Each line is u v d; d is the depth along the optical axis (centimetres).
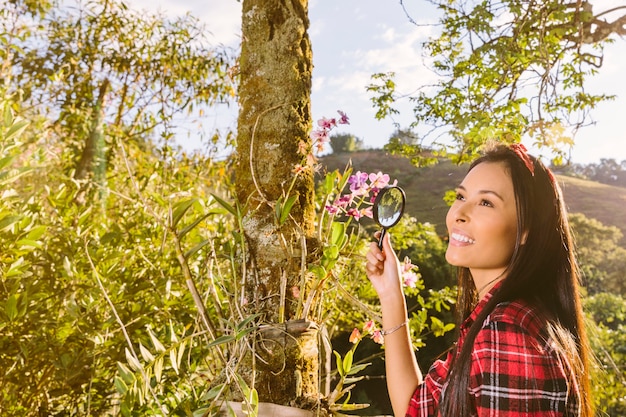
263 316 147
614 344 758
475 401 105
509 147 120
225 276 181
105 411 227
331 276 161
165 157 542
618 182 4244
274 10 164
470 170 122
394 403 136
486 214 116
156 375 143
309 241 155
